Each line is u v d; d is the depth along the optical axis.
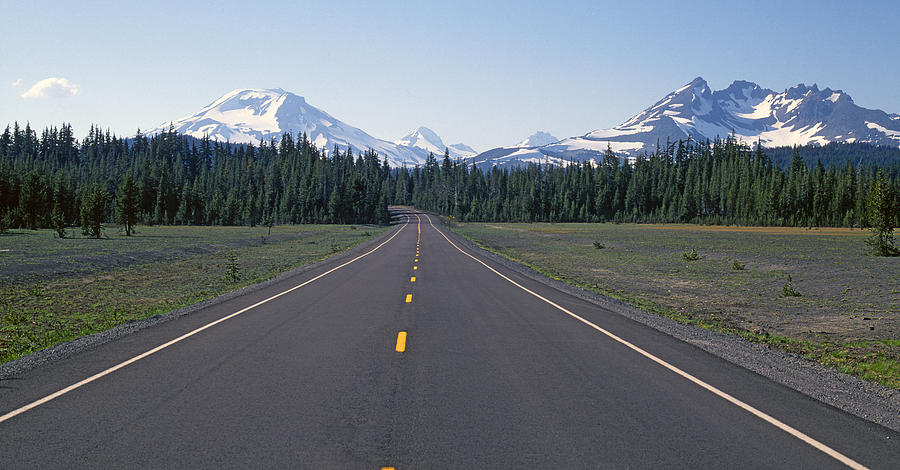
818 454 4.98
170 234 74.88
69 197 115.94
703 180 156.00
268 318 12.78
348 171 192.12
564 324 12.25
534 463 4.68
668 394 6.88
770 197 128.75
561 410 6.16
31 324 13.82
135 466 4.56
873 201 39.78
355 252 42.50
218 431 5.38
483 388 7.04
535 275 25.34
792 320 15.16
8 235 65.06
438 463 4.65
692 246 52.53
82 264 29.62
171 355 8.88
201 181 164.50
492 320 12.67
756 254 40.88
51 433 5.31
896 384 7.97
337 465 4.59
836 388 7.39
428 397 6.61
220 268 31.08
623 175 188.25
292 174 173.38
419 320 12.58
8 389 6.87
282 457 4.75
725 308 17.53
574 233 89.69
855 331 13.26
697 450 5.03
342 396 6.62
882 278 24.81
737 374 8.00
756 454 4.96
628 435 5.39
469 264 30.89
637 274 28.72
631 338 10.72
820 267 30.42
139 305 17.39
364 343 9.90
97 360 8.51
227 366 8.12
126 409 6.07
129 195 70.81
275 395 6.64
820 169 141.38
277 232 89.50
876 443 5.29
